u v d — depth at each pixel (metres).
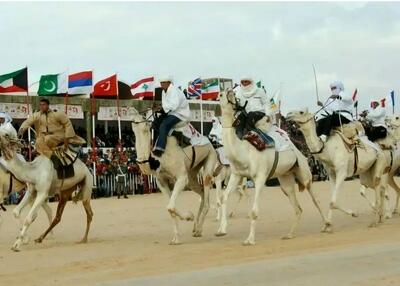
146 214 23.78
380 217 18.86
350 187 36.38
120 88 36.84
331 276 10.62
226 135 14.98
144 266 12.39
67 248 15.18
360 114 20.58
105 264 12.77
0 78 31.55
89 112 35.06
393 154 20.33
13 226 20.70
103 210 25.72
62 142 15.71
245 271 11.27
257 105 15.98
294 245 14.59
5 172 16.67
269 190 35.88
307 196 30.67
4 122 20.19
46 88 32.97
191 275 11.11
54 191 15.75
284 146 15.77
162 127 15.47
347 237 15.71
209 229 18.78
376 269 11.10
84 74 33.38
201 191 17.14
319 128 17.55
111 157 34.50
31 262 13.30
